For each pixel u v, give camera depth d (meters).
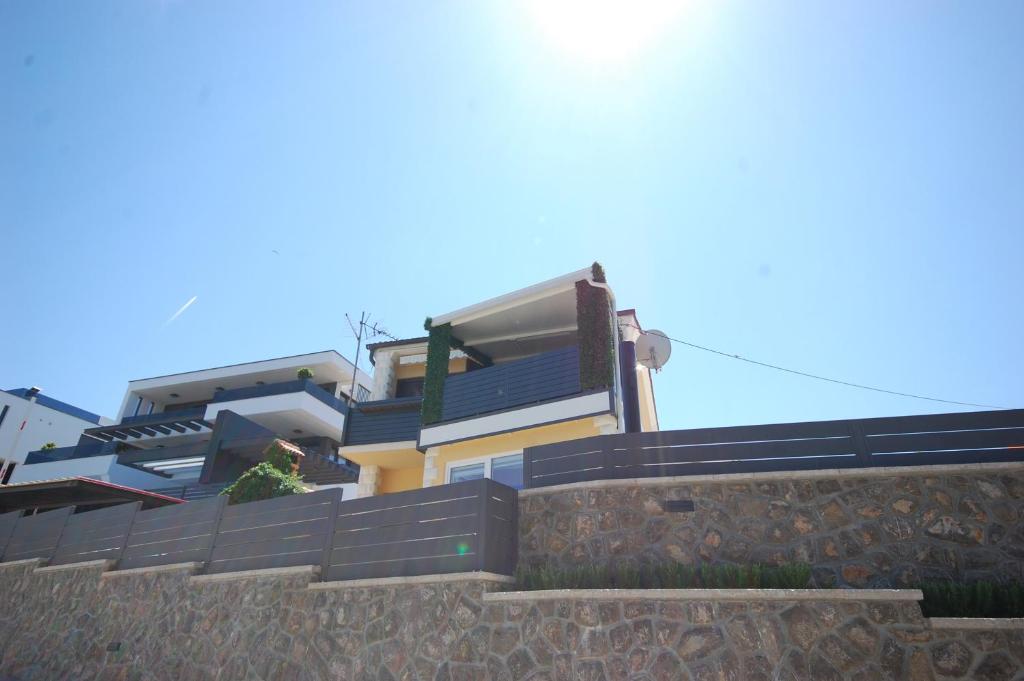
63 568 13.27
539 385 13.80
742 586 6.31
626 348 13.79
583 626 6.50
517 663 6.69
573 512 8.13
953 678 5.20
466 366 17.66
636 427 12.70
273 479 11.95
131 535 12.51
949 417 7.09
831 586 6.66
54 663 11.80
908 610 5.57
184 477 29.11
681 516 7.58
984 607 5.55
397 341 18.89
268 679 8.62
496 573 7.59
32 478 30.19
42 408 37.62
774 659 5.71
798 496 7.23
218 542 10.82
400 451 16.36
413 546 8.23
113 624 11.36
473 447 14.27
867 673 5.44
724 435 7.94
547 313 15.67
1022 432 6.76
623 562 7.50
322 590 8.82
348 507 9.30
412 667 7.41
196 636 9.93
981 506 6.53
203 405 34.59
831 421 7.57
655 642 6.13
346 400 33.41
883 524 6.77
